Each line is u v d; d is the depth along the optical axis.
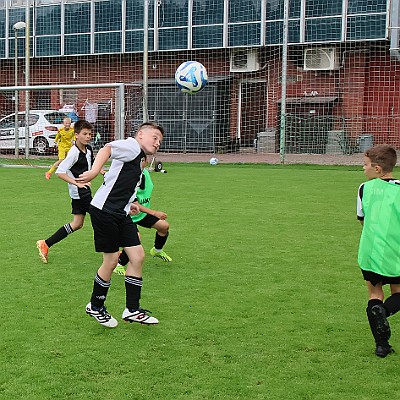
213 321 4.51
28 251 6.86
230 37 25.34
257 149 25.33
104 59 27.67
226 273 5.95
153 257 6.62
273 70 25.47
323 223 8.73
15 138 20.56
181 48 26.03
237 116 26.17
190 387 3.38
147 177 6.09
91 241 7.48
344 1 23.31
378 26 22.98
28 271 5.96
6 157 21.48
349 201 11.01
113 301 5.03
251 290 5.35
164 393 3.30
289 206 10.38
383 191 3.96
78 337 4.16
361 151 24.34
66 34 27.53
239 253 6.82
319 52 24.61
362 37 23.31
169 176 15.52
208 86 25.22
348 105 24.84
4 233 7.88
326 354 3.89
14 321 4.46
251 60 25.69
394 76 24.28
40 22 27.86
